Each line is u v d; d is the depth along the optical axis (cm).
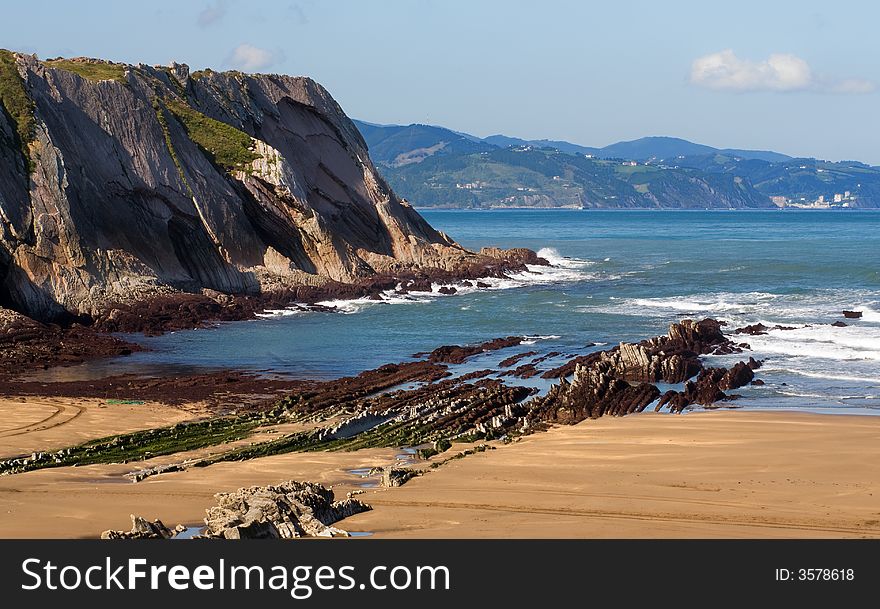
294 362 5941
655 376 5250
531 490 3062
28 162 7781
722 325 6938
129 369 5734
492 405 4638
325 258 9694
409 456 3738
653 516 2719
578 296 8981
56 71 8675
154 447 3925
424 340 6731
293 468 3516
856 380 5175
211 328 7294
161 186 8700
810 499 2892
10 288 7225
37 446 3950
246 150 9981
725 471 3297
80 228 7775
